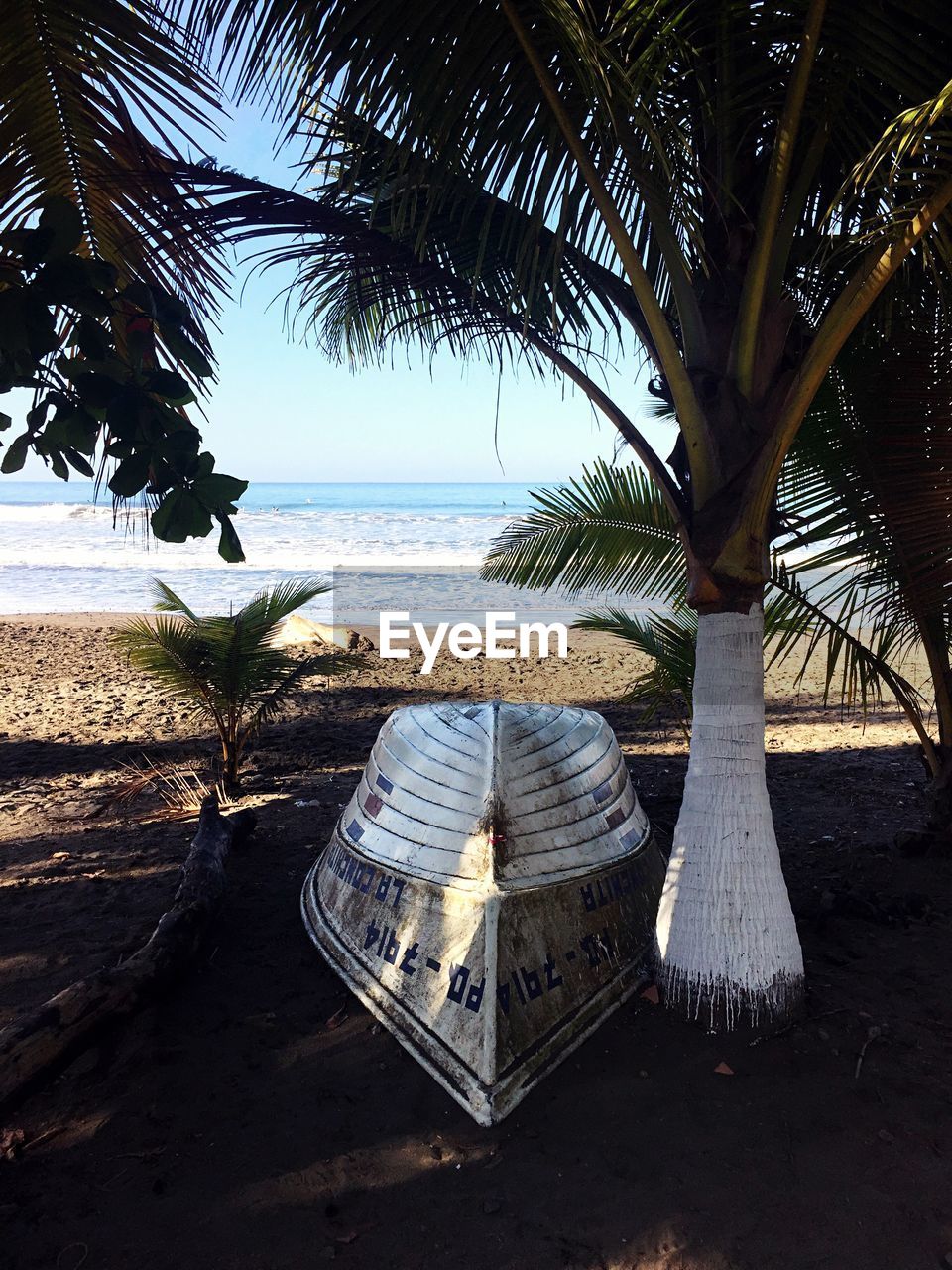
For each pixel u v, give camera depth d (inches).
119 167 134.6
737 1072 130.1
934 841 216.4
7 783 289.1
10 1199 109.4
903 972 161.0
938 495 173.3
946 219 125.6
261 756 317.4
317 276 163.3
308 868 210.4
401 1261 100.2
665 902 145.4
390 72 117.3
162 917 176.1
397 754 174.9
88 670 466.3
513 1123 121.3
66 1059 129.5
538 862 145.3
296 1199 109.2
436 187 126.0
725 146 137.9
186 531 85.5
